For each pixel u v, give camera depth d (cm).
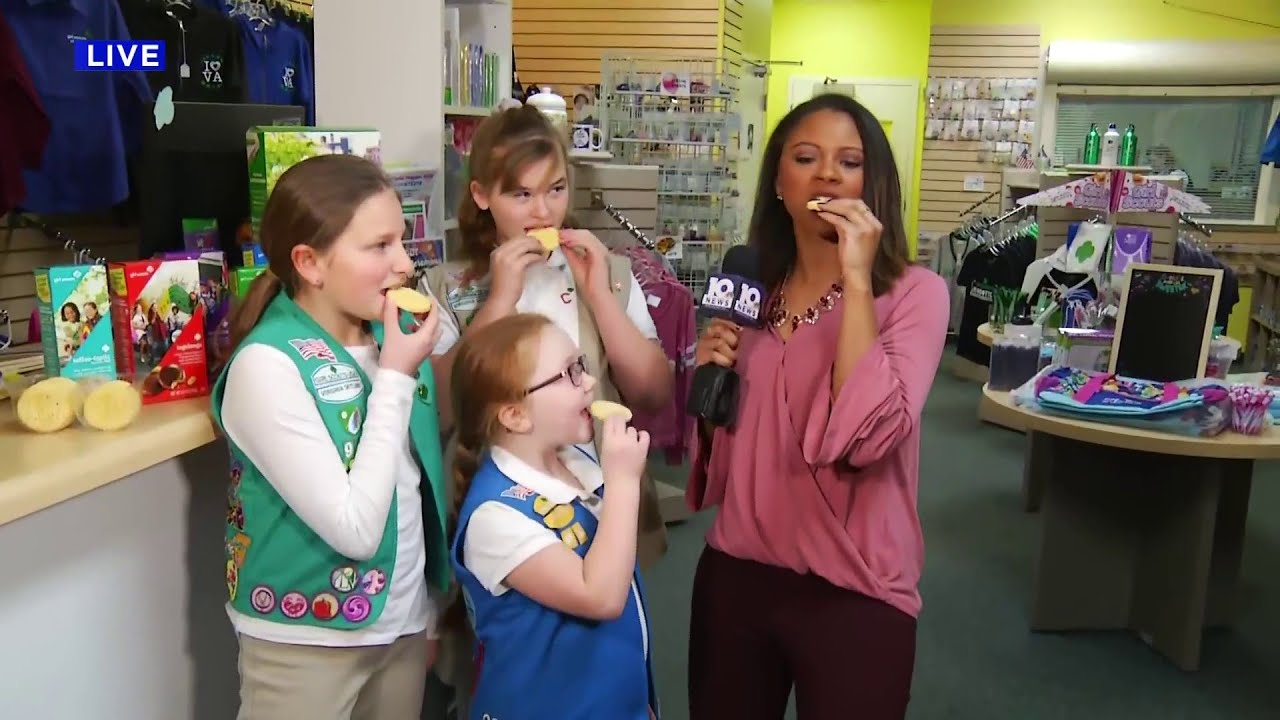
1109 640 358
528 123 187
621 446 155
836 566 168
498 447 160
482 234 198
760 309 177
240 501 154
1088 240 426
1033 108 935
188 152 204
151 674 172
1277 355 427
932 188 974
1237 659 344
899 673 167
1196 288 321
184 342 171
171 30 375
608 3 726
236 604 155
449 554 170
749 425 177
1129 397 310
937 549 441
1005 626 368
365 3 311
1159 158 922
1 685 140
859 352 158
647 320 208
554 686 155
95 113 337
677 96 554
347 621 152
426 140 313
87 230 385
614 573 149
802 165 171
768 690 181
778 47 1009
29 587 144
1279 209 884
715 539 183
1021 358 353
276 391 144
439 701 240
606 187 430
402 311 156
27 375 177
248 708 155
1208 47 878
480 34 431
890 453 170
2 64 295
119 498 162
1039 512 489
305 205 147
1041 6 930
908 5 973
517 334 157
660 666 326
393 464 147
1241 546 363
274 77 433
